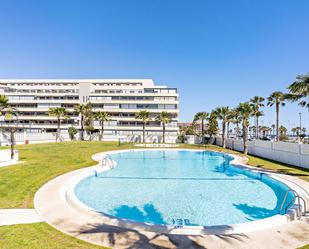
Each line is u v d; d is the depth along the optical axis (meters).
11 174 15.84
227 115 44.41
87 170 18.66
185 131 79.62
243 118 33.56
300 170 19.14
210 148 42.72
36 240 6.78
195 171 22.08
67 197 11.43
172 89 71.38
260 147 29.52
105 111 69.56
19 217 8.74
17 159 22.11
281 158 24.28
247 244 6.80
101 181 17.48
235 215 11.04
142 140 60.84
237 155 30.70
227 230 7.60
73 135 60.84
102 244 6.64
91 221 8.45
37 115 71.38
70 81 84.62
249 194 14.31
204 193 14.47
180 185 16.41
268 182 16.89
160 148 41.09
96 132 65.00
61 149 34.94
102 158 26.59
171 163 27.33
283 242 6.95
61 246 6.43
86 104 65.50
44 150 32.94
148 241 6.90
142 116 59.69
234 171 21.89
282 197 13.72
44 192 12.22
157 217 10.80
